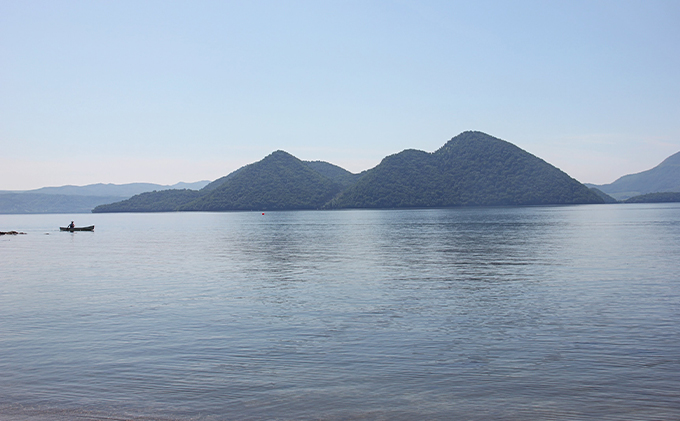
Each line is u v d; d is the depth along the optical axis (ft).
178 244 215.31
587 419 37.09
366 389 42.60
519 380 44.21
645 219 402.31
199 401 40.68
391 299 80.38
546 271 109.60
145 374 46.75
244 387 43.32
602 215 510.58
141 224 524.52
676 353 50.85
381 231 288.51
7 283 102.68
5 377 46.39
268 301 79.97
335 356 51.19
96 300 82.48
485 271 111.65
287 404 39.83
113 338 58.75
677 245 168.55
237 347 54.70
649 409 38.55
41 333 61.21
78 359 51.26
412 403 39.83
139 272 118.93
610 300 77.05
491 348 53.21
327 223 440.04
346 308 73.82
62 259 153.48
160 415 38.34
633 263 120.67
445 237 225.97
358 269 118.73
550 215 525.75
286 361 49.83
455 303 76.54
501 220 411.75
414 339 56.85
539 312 69.41
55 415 38.52
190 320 67.21
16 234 320.09
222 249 183.83
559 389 42.24
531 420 36.99
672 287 87.71
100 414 38.65
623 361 48.67
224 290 91.15
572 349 52.54
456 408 38.93
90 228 369.09
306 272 114.83
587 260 128.06
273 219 594.65
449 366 47.85
